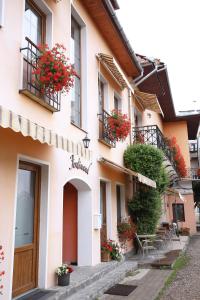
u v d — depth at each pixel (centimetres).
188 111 2645
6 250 542
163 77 1739
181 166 2344
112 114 1110
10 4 601
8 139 572
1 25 570
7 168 562
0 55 562
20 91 605
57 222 724
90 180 940
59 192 743
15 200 574
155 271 1012
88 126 953
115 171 1193
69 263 931
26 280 629
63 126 788
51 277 679
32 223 670
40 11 761
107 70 1160
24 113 619
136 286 818
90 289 719
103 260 990
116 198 1183
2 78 562
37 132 511
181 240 1917
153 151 1291
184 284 861
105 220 1099
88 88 979
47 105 688
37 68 630
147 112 1905
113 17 1040
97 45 1088
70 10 880
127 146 1360
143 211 1306
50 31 766
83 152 692
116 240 1135
